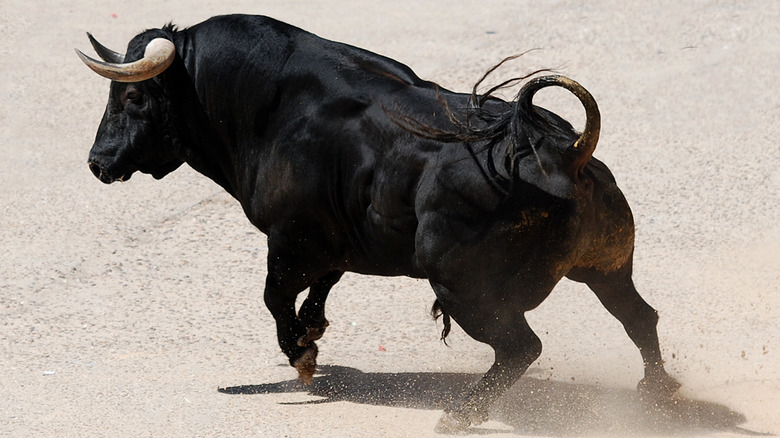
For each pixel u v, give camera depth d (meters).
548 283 15.91
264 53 18.28
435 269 16.34
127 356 21.47
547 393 18.64
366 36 41.50
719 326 21.66
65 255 27.52
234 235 28.48
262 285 25.38
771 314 22.08
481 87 36.28
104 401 18.89
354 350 21.48
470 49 39.66
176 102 19.16
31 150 35.12
